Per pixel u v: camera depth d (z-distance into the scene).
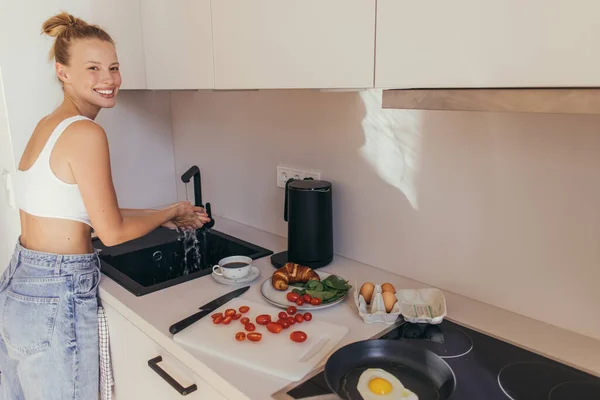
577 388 0.96
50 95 1.82
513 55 0.79
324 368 0.98
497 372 1.01
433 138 1.31
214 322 1.20
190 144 2.22
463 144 1.25
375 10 0.97
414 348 1.05
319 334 1.14
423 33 0.90
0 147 1.89
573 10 0.71
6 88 1.73
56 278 1.37
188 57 1.52
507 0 0.78
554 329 1.16
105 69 1.35
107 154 1.32
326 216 1.51
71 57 1.33
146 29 1.71
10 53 1.71
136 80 1.77
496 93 0.81
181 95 2.20
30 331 1.37
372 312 1.22
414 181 1.38
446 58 0.87
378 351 1.06
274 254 1.67
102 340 1.47
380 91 1.41
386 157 1.43
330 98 1.56
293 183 1.54
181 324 1.17
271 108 1.78
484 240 1.26
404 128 1.37
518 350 1.08
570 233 1.10
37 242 1.40
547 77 0.76
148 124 2.22
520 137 1.14
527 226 1.17
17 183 1.42
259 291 1.40
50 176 1.31
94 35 1.34
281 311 1.26
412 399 0.93
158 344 1.20
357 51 1.02
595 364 1.03
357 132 1.50
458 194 1.29
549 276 1.15
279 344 1.10
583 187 1.06
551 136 1.09
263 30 1.22
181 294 1.39
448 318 1.22
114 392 1.54
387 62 0.97
